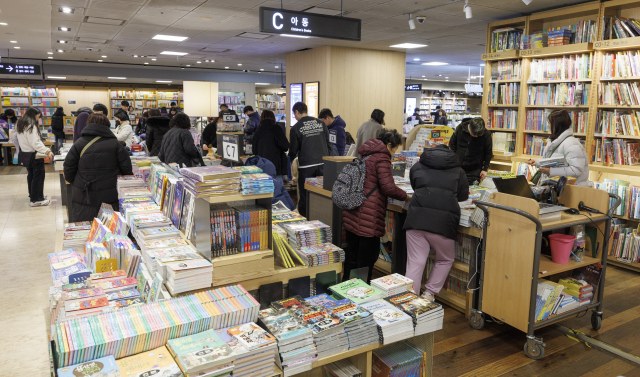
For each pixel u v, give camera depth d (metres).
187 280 2.11
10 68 11.30
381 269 4.28
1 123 11.55
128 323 1.75
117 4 6.07
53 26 7.59
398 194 3.27
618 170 4.76
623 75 4.78
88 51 11.01
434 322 2.19
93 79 15.51
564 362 2.85
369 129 5.85
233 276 2.27
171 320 1.78
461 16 6.75
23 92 15.45
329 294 2.58
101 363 1.56
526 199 2.80
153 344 1.71
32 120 6.72
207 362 1.55
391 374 2.16
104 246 2.78
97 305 2.01
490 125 6.53
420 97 21.12
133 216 2.86
